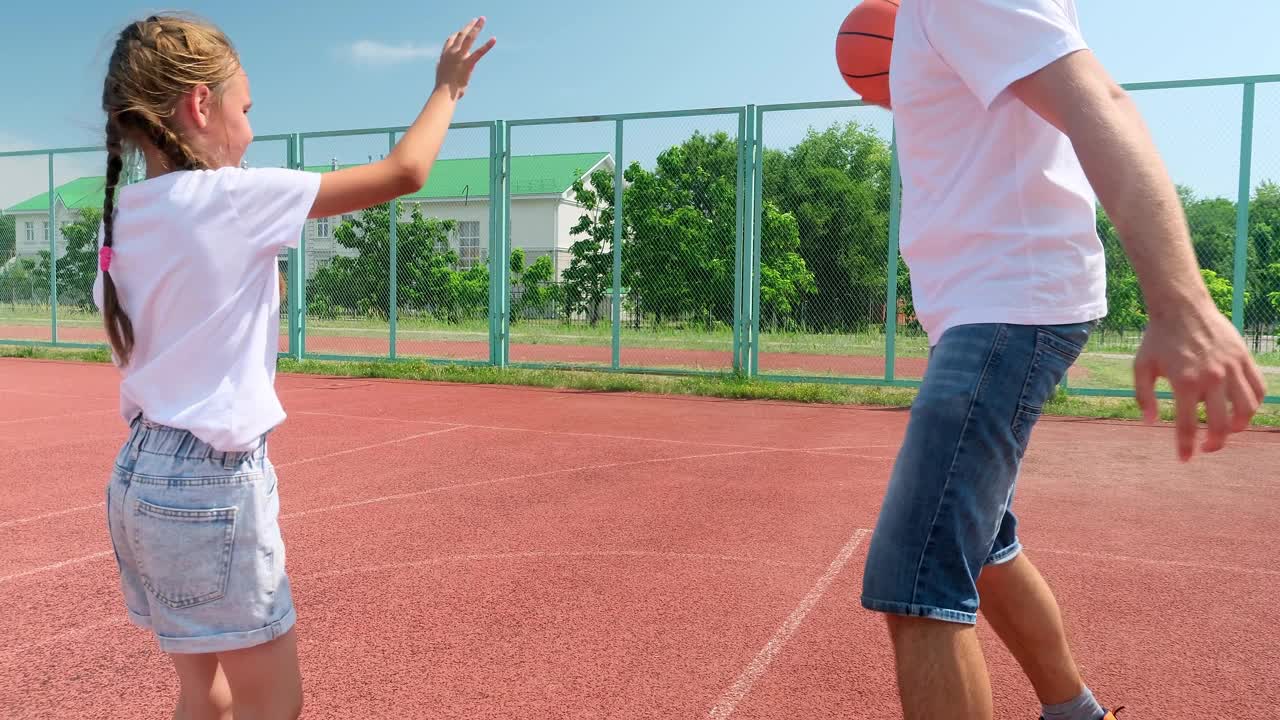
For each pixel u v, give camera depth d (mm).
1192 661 2789
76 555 3949
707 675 2666
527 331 12375
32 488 5250
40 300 15688
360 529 4324
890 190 10203
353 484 5332
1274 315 8883
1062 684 1863
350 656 2811
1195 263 1122
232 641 1546
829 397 9609
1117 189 1151
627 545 4047
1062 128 1243
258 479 1586
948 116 1491
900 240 1622
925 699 1409
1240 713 2438
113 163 1575
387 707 2459
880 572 1463
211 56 1618
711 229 11117
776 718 2393
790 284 10680
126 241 1550
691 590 3434
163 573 1523
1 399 9414
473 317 12648
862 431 7512
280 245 1582
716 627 3053
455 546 4035
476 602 3305
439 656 2807
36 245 15648
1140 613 3213
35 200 15555
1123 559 3879
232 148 1683
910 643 1437
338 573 3654
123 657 2846
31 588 3514
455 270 12703
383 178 1630
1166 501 5008
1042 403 1451
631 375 11453
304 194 1590
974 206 1463
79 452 6387
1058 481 5566
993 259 1442
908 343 10242
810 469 5836
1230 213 8891
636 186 11383
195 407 1521
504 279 12109
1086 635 3002
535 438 7039
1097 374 9609
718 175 11016
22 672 2725
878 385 10492
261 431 1567
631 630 3025
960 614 1423
